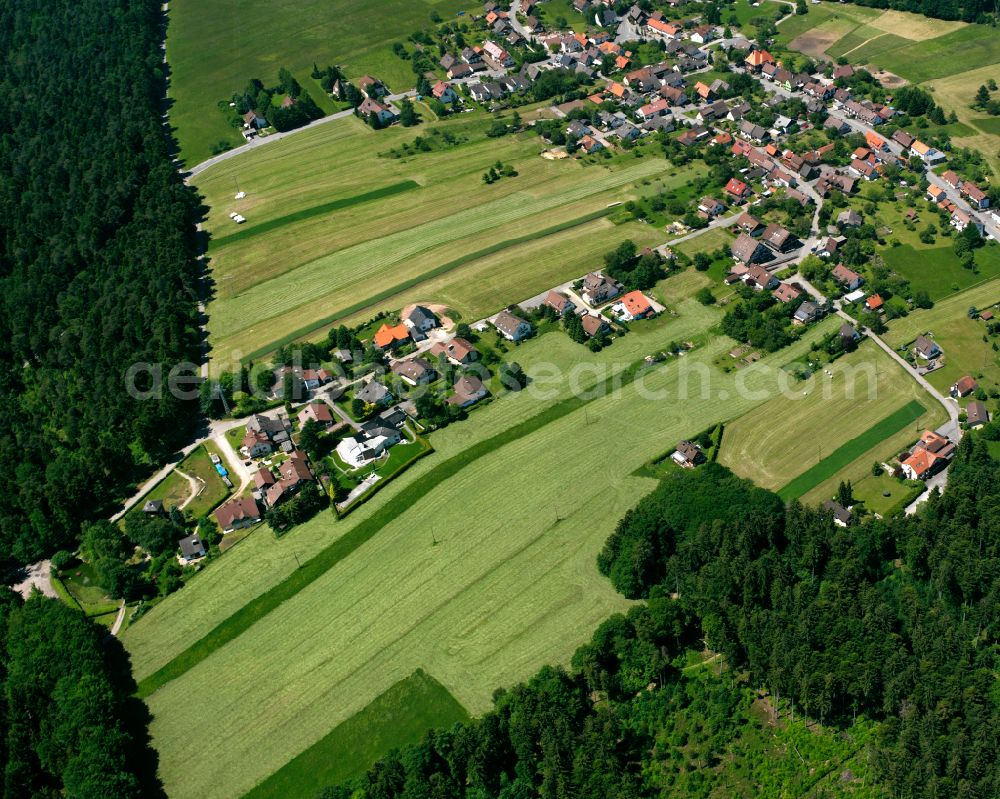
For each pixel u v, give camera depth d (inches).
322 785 6422.2
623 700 6791.3
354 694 6934.1
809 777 6318.9
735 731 6614.2
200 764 6619.1
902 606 7130.9
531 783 6304.1
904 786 6102.4
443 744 6382.9
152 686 7130.9
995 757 6053.2
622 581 7386.8
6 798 6427.2
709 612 7086.6
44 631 7278.5
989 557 7258.9
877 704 6643.7
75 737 6560.0
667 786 6343.5
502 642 7170.3
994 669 6747.1
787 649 6702.8
